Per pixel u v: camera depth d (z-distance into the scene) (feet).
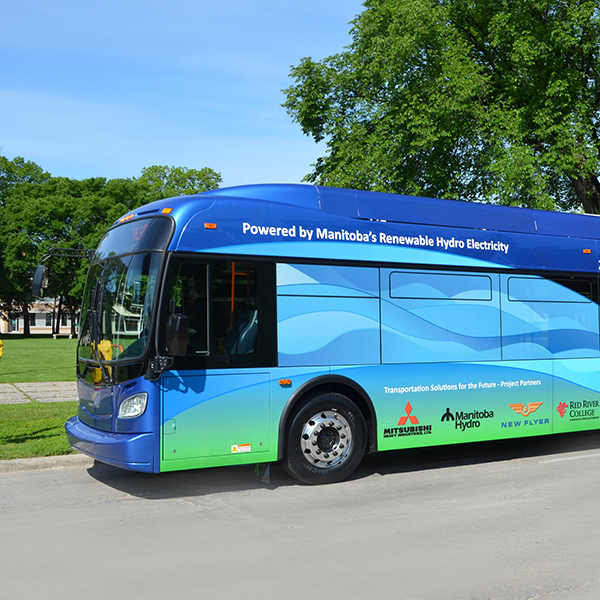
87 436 22.39
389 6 64.23
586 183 68.44
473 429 27.32
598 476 25.61
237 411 22.44
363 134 67.36
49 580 14.62
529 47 62.08
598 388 31.01
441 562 15.72
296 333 23.66
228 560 15.88
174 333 20.39
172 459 21.31
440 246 27.09
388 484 24.26
